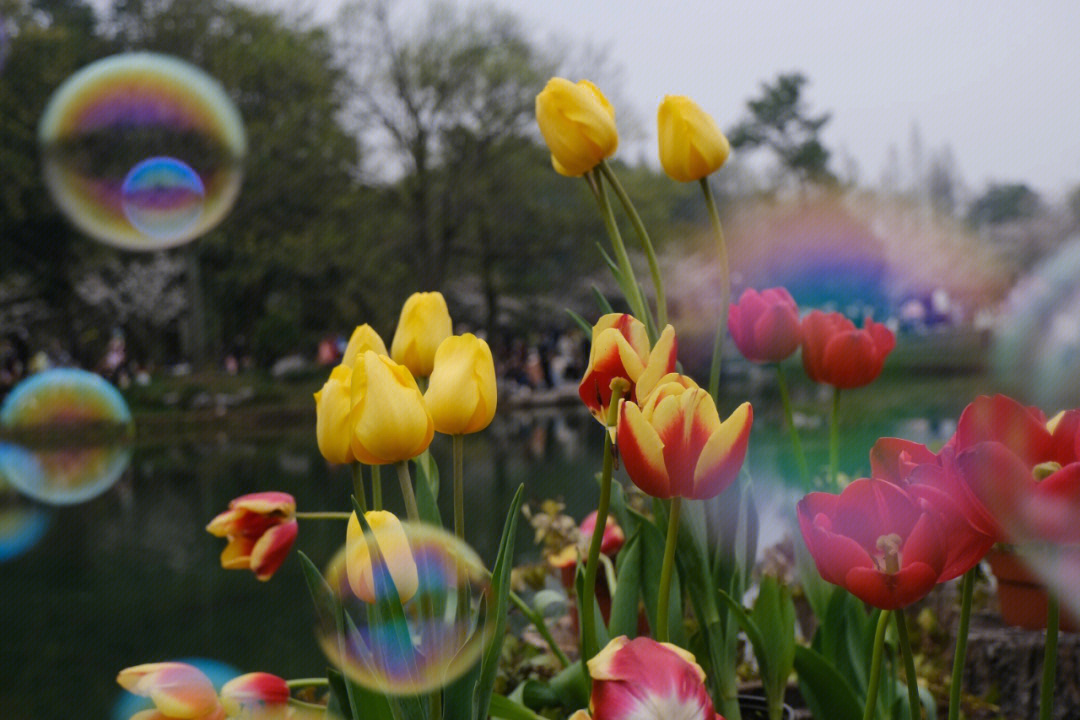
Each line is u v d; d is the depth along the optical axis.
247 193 24.92
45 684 3.94
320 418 0.91
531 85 27.72
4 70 23.61
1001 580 1.98
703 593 1.06
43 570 6.60
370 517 0.81
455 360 0.88
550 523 1.88
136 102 17.27
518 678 1.79
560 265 31.98
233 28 25.41
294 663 3.69
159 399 23.62
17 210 23.97
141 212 10.02
